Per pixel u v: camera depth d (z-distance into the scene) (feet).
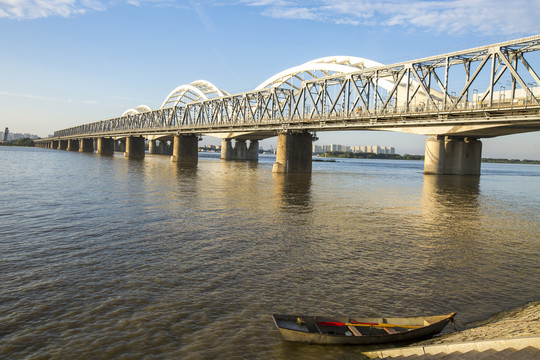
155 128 425.28
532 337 29.86
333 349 34.60
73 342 34.94
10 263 55.77
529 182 258.98
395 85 187.01
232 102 332.60
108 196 124.36
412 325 37.45
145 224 83.41
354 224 90.38
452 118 159.43
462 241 76.28
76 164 295.48
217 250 64.44
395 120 186.19
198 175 227.40
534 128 230.27
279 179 213.66
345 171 346.13
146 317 39.78
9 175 188.65
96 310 41.16
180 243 68.44
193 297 44.91
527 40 138.21
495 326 37.63
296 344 35.12
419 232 83.56
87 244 66.64
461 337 35.53
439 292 48.32
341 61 291.58
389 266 58.34
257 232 78.59
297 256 62.18
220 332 36.99
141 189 146.10
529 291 49.26
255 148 583.58
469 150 295.69
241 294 46.03
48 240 68.80
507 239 79.25
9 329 36.96
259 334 36.73
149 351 33.71
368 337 35.29
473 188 194.59
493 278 54.19
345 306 43.39
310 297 45.62
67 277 50.62
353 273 54.60
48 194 125.70
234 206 111.34
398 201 134.72
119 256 60.03
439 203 132.16
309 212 105.40
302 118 242.99
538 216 110.63
